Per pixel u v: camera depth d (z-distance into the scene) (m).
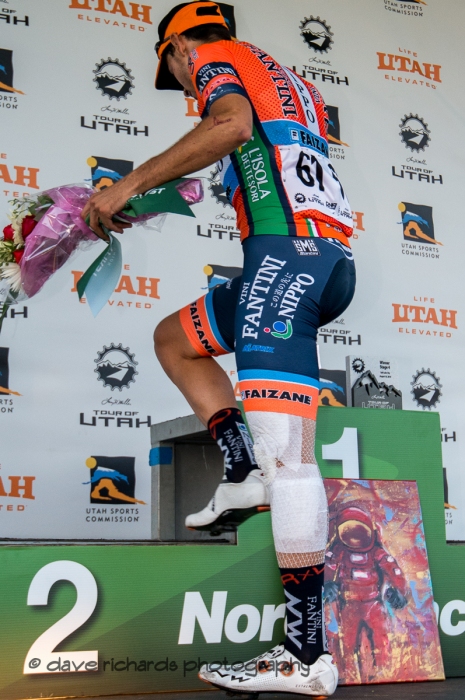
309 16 4.52
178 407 3.85
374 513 2.46
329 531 2.38
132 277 3.87
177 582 2.18
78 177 3.88
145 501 3.72
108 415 3.72
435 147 4.69
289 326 1.90
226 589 2.23
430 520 2.59
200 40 2.11
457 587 2.56
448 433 4.35
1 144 3.76
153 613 2.14
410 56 4.73
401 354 4.34
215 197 4.10
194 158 1.84
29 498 3.53
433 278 4.51
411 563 2.44
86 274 2.11
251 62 2.04
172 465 3.36
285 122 2.00
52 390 3.64
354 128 4.50
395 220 4.48
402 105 4.65
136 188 1.91
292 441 1.88
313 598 1.90
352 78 4.55
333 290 1.97
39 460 3.57
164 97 4.11
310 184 1.99
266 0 4.44
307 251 1.94
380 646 2.30
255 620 2.24
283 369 1.88
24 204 2.18
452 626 2.52
